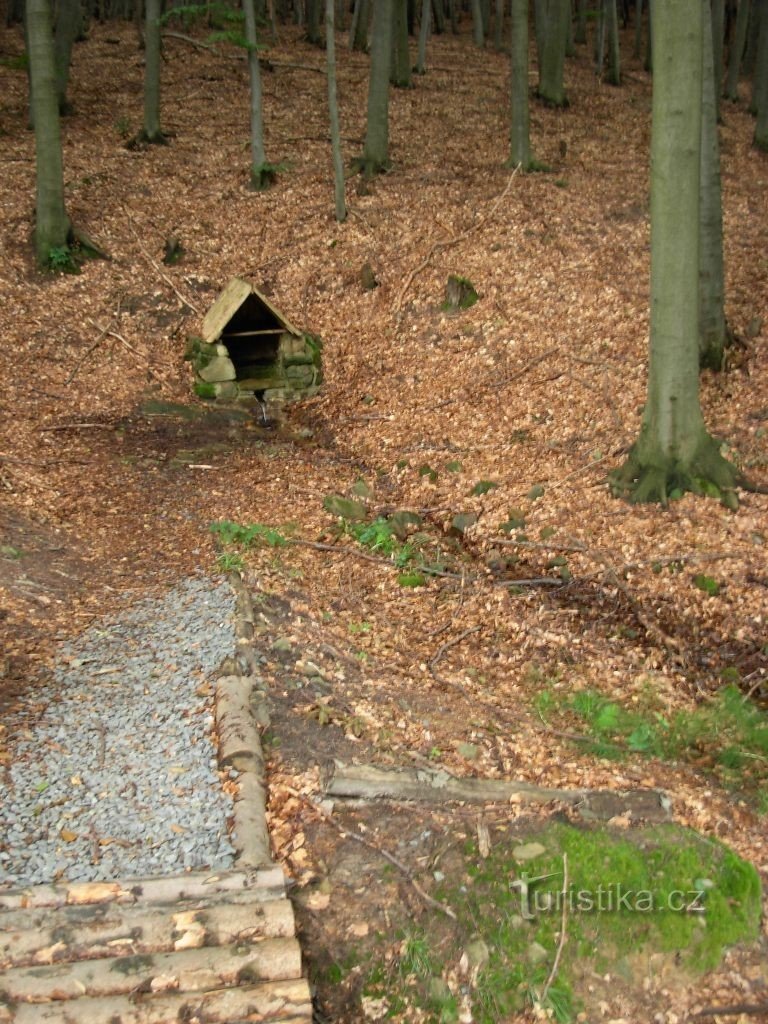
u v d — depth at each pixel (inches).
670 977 185.3
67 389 493.7
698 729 260.4
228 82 994.1
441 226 634.8
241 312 537.6
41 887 176.2
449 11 1429.6
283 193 710.5
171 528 368.8
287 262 621.3
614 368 461.1
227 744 218.7
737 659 293.9
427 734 241.0
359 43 1160.2
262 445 466.0
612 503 364.2
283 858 195.6
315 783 215.3
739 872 198.8
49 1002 158.7
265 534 359.6
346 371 527.2
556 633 308.3
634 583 325.7
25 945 166.2
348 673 270.2
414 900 190.2
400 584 336.5
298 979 168.4
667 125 324.5
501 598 327.9
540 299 539.5
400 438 456.4
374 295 580.7
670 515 350.0
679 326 345.7
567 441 418.6
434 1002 177.9
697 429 359.9
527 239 608.1
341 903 188.5
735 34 1037.8
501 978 181.9
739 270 543.5
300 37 1222.3
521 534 360.8
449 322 539.2
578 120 913.5
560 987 181.3
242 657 260.7
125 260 614.9
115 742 220.8
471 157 777.6
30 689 240.7
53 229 590.6
